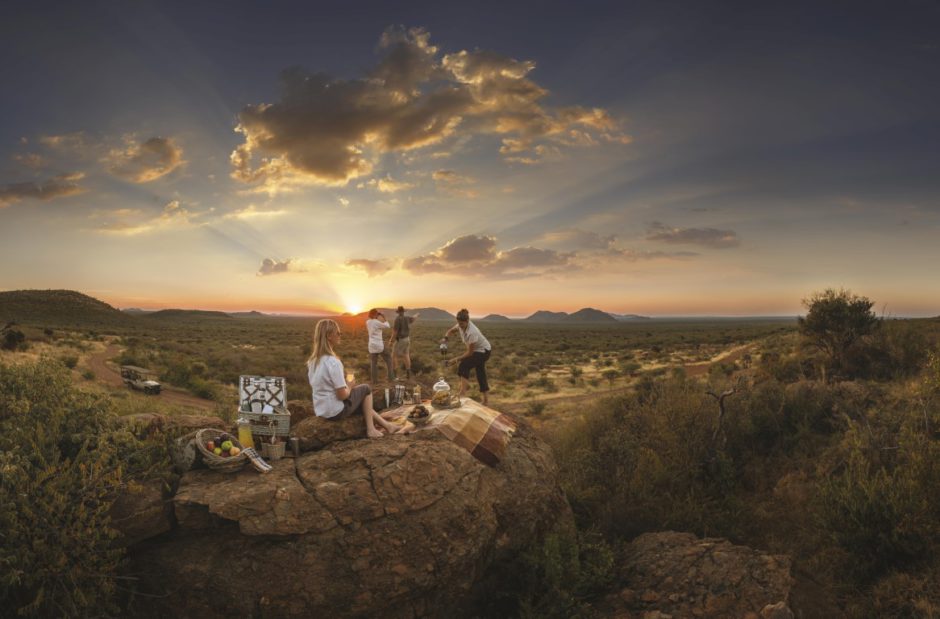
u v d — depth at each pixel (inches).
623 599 230.2
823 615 229.1
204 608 186.5
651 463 373.7
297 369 1341.0
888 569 250.1
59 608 171.0
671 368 1312.7
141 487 193.2
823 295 709.3
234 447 219.3
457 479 227.8
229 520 196.9
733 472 370.9
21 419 204.4
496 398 961.5
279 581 186.7
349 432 251.4
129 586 189.6
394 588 194.7
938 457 283.6
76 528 176.9
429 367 1368.1
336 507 199.8
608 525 302.0
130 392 903.7
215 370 1325.0
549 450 301.4
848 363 660.1
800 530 306.7
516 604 231.6
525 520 252.5
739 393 464.1
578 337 3836.1
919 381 452.1
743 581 225.6
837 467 345.7
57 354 1382.9
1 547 169.0
